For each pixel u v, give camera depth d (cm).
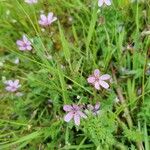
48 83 5
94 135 5
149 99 5
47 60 5
